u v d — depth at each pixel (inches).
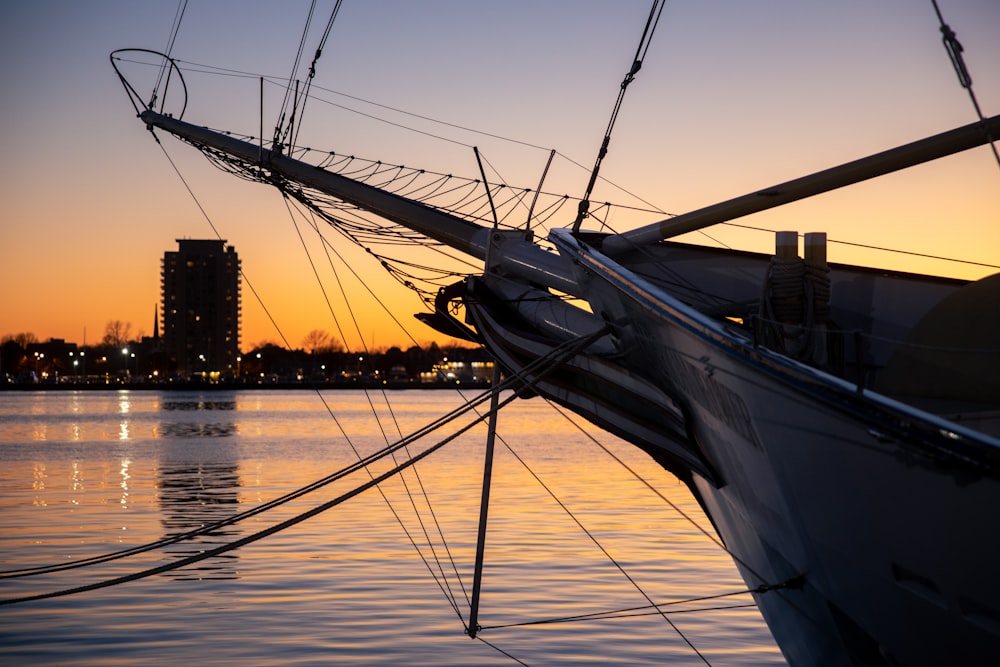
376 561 1024.9
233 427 4264.3
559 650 684.1
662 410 434.0
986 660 304.3
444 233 535.5
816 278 362.3
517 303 509.4
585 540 1162.0
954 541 290.0
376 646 695.1
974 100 252.1
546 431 4148.6
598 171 497.0
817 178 363.3
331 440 3420.3
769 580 436.5
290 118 585.9
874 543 321.7
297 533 1233.4
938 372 344.5
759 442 359.3
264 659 663.1
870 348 400.8
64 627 745.6
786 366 323.3
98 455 2760.8
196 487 1888.5
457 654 674.8
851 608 358.0
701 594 853.2
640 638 713.0
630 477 2046.0
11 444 3191.4
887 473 302.8
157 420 4857.3
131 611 797.2
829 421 315.9
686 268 450.9
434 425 504.1
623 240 444.8
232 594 860.6
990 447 264.4
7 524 1354.6
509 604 818.8
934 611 312.0
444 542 1139.3
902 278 413.1
